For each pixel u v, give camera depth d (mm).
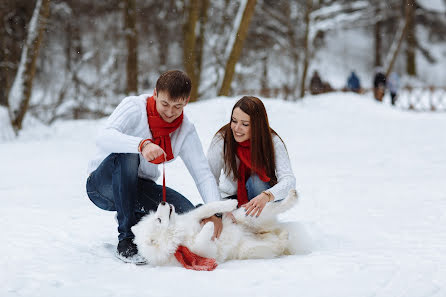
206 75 23359
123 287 2852
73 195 6418
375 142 12641
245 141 3830
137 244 3312
